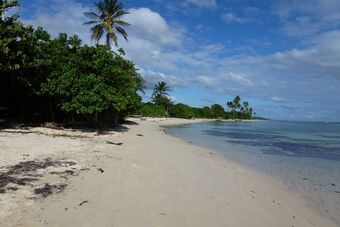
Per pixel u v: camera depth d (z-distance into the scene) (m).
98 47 28.27
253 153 25.64
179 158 17.75
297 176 16.44
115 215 8.19
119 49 30.22
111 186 10.55
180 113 113.00
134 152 18.25
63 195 9.26
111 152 17.34
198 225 8.09
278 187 13.53
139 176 12.23
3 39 21.44
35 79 25.98
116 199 9.35
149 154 18.08
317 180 15.65
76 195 9.37
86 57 27.88
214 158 20.06
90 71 27.77
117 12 45.00
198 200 10.02
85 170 12.33
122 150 18.55
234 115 177.75
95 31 44.59
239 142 35.50
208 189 11.44
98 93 26.23
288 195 12.33
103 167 13.17
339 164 21.34
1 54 21.48
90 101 25.55
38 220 7.49
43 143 18.27
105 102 26.36
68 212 8.09
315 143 38.97
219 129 63.88
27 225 7.16
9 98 29.27
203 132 50.47
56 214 7.92
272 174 16.58
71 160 14.00
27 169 11.73
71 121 32.53
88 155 15.66
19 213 7.74
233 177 14.20
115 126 39.03
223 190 11.56
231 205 9.93
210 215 8.86
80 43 28.95
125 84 31.08
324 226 9.27
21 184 9.88
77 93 25.84
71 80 25.45
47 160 13.59
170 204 9.39
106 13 44.94
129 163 14.56
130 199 9.47
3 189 9.29
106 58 27.94
